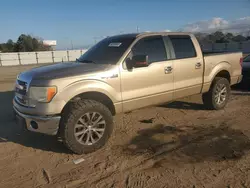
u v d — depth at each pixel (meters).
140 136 4.95
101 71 4.38
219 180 3.36
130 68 4.69
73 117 4.00
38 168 3.82
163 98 5.27
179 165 3.77
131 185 3.30
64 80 4.02
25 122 4.13
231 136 4.82
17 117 4.30
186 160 3.92
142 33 5.21
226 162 3.82
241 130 5.12
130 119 6.03
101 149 4.39
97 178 3.50
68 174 3.62
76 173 3.64
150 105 5.13
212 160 3.90
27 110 4.07
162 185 3.28
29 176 3.61
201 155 4.07
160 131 5.20
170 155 4.10
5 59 52.28
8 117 6.51
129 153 4.22
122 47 4.90
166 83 5.24
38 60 56.19
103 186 3.31
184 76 5.55
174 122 5.73
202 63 5.88
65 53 59.47
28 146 4.62
